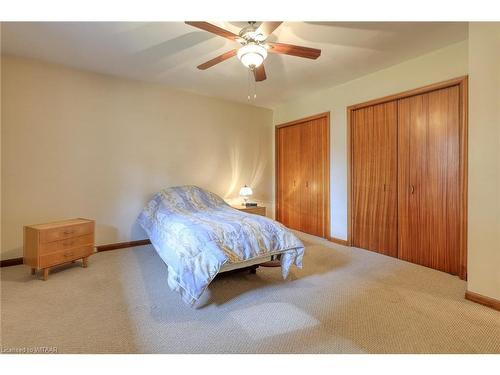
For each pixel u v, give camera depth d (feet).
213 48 9.02
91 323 5.98
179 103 13.43
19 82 9.70
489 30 6.48
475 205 6.86
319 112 13.82
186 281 6.50
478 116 6.72
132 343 5.31
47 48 9.04
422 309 6.66
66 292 7.52
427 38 8.40
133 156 12.22
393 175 10.81
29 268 9.38
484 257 6.75
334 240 13.15
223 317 6.31
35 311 6.46
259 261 8.21
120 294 7.45
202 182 14.30
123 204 12.02
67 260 8.95
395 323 6.05
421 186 9.92
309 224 14.85
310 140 14.62
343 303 7.00
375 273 9.13
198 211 10.66
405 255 10.47
